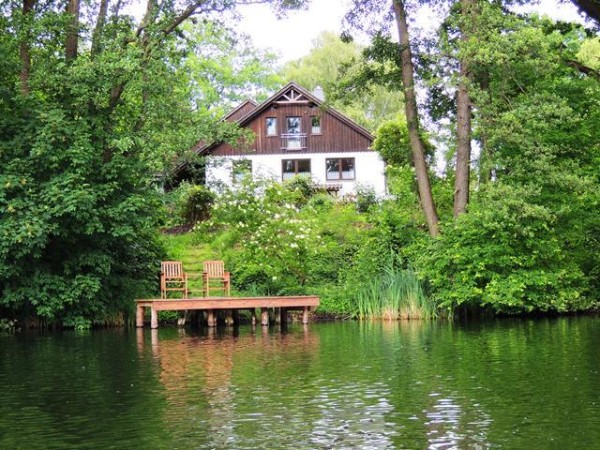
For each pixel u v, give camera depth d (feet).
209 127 77.92
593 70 76.84
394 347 46.75
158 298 74.02
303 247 78.02
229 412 27.84
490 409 27.45
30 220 60.44
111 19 71.15
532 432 24.04
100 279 68.95
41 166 63.00
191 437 24.21
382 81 80.18
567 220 71.92
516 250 69.00
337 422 25.91
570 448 22.18
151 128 71.67
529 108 64.49
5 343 54.49
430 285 72.38
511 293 67.00
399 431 24.50
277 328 64.49
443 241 70.33
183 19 72.84
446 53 68.64
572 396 29.45
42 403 30.04
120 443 23.63
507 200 64.85
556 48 75.77
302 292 76.07
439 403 28.71
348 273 76.43
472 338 51.42
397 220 78.38
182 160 84.94
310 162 148.56
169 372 37.73
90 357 44.50
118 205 65.77
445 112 80.18
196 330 64.03
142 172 69.31
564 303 69.97
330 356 42.86
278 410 28.02
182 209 97.76
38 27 65.57
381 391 31.40
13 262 63.21
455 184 74.23
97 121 66.74
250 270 77.87
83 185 61.57
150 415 27.53
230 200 83.61
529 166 67.15
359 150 148.05
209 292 77.25
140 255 76.59
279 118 148.97
